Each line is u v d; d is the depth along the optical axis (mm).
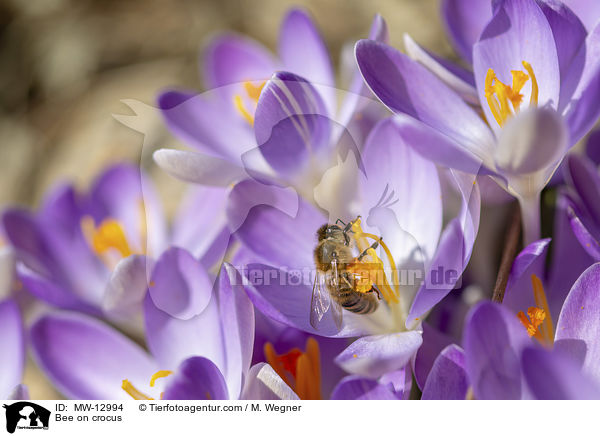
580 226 274
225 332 270
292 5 570
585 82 272
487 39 277
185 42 588
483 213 298
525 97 276
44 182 547
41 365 292
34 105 594
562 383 248
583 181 279
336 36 543
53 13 624
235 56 333
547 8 274
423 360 272
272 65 331
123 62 593
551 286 286
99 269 338
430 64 284
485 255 299
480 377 255
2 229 330
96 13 618
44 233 336
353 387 262
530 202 276
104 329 294
